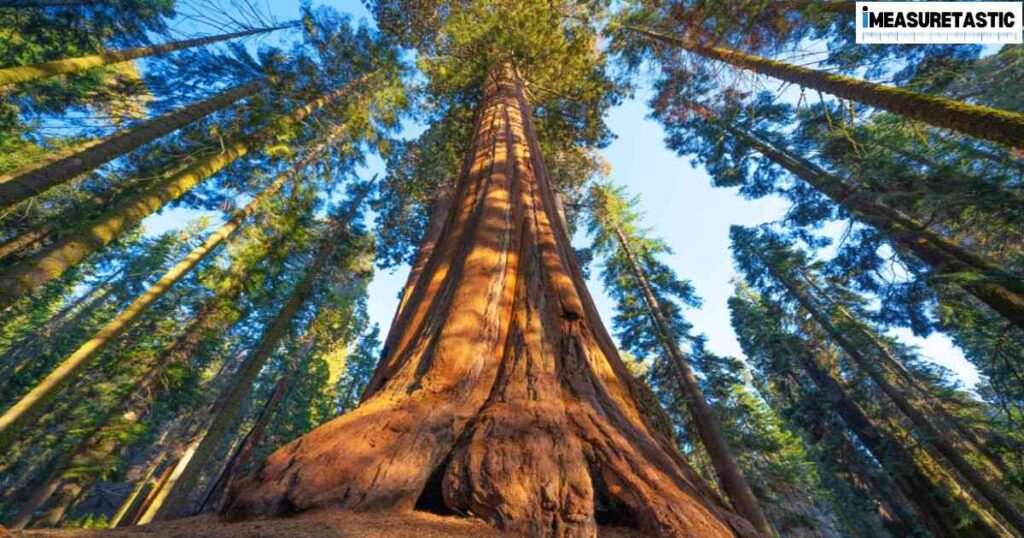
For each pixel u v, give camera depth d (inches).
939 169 303.3
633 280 723.4
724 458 388.8
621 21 445.1
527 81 529.3
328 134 499.5
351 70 477.7
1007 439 434.0
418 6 553.9
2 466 605.6
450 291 102.8
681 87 492.7
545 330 87.2
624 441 62.0
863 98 233.0
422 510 50.5
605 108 561.9
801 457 794.8
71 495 447.2
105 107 398.6
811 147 490.0
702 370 607.2
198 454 354.0
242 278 529.0
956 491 438.6
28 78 229.0
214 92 352.8
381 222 645.3
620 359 100.9
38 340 734.5
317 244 609.9
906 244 354.9
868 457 567.5
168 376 532.1
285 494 46.8
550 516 45.5
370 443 56.2
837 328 588.1
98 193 358.9
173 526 42.2
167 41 399.5
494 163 190.5
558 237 140.9
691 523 46.5
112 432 460.4
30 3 330.0
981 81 351.6
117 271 816.9
